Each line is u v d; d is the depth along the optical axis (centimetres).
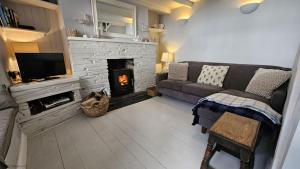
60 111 211
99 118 226
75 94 231
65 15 224
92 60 259
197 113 179
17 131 153
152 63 375
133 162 135
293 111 76
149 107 270
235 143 99
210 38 314
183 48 376
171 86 292
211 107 167
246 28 259
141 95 346
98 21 267
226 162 134
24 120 172
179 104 285
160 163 134
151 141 167
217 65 285
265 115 136
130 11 313
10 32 198
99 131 188
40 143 164
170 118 224
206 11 311
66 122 213
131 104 287
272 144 139
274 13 226
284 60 228
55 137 175
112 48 283
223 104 163
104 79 284
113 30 293
